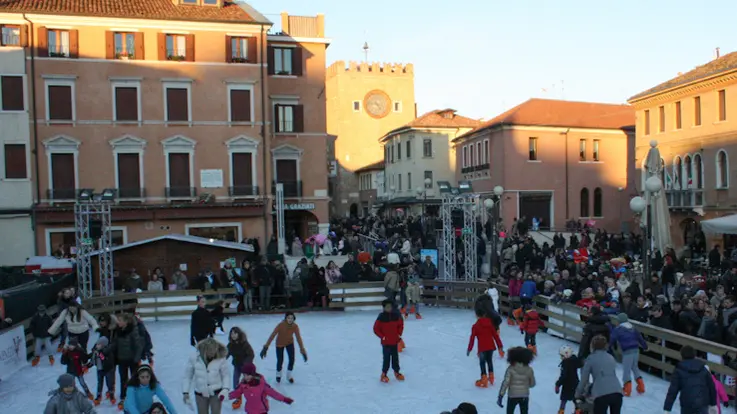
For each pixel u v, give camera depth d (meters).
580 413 10.20
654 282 18.39
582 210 45.53
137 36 32.25
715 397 8.77
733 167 30.58
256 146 34.03
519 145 44.00
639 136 38.31
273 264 22.95
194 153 33.22
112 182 32.22
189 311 21.41
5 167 30.89
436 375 14.24
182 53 33.03
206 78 33.31
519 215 43.84
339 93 77.88
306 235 38.88
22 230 30.98
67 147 31.62
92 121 31.86
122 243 32.03
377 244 31.31
